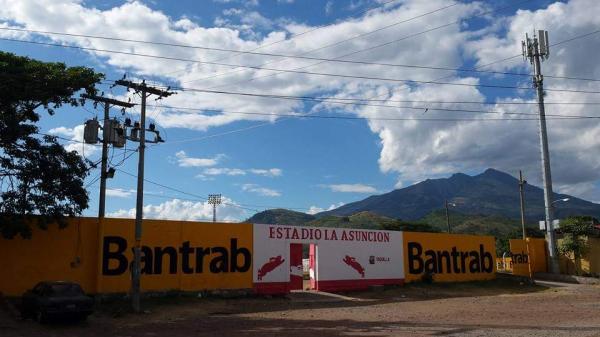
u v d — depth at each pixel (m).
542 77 47.50
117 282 25.86
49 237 24.59
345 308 25.75
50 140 22.84
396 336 16.14
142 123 24.61
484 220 173.75
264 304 26.80
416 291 34.84
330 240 33.78
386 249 36.62
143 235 26.92
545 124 47.31
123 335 16.94
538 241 48.19
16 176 21.89
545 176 46.53
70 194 22.83
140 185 24.11
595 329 17.05
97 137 25.08
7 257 23.53
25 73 21.80
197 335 16.83
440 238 40.12
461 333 16.56
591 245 45.78
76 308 19.23
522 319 20.45
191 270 28.11
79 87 23.27
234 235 29.80
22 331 17.42
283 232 31.72
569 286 39.19
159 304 25.00
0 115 21.33
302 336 16.38
